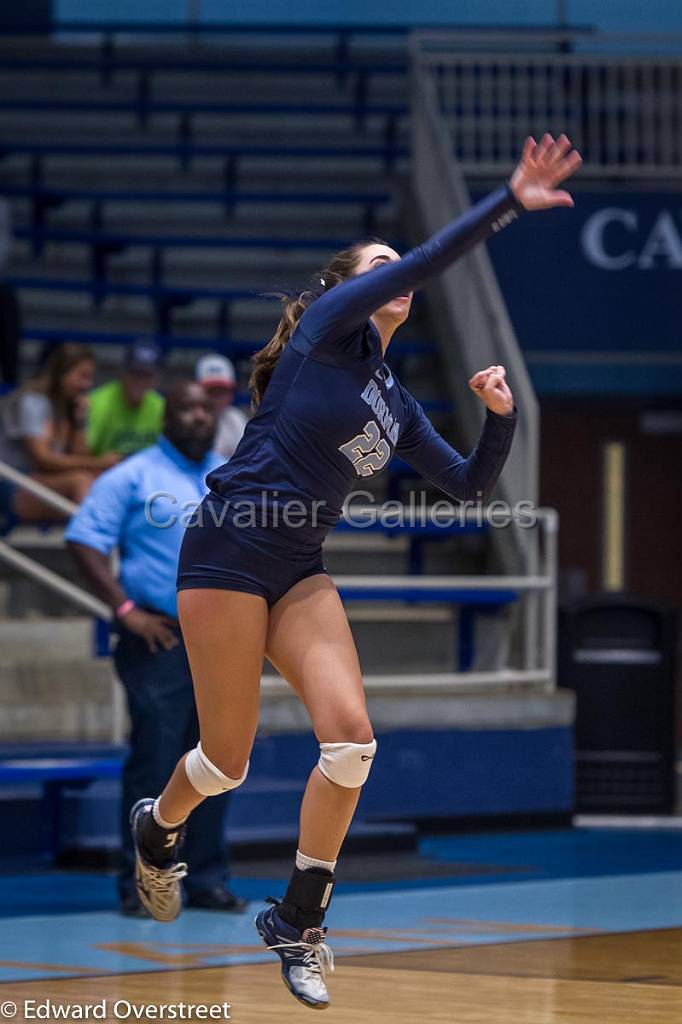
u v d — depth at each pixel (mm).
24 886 19359
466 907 17953
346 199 39562
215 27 44062
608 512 43500
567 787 25672
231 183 40406
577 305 37656
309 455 10742
